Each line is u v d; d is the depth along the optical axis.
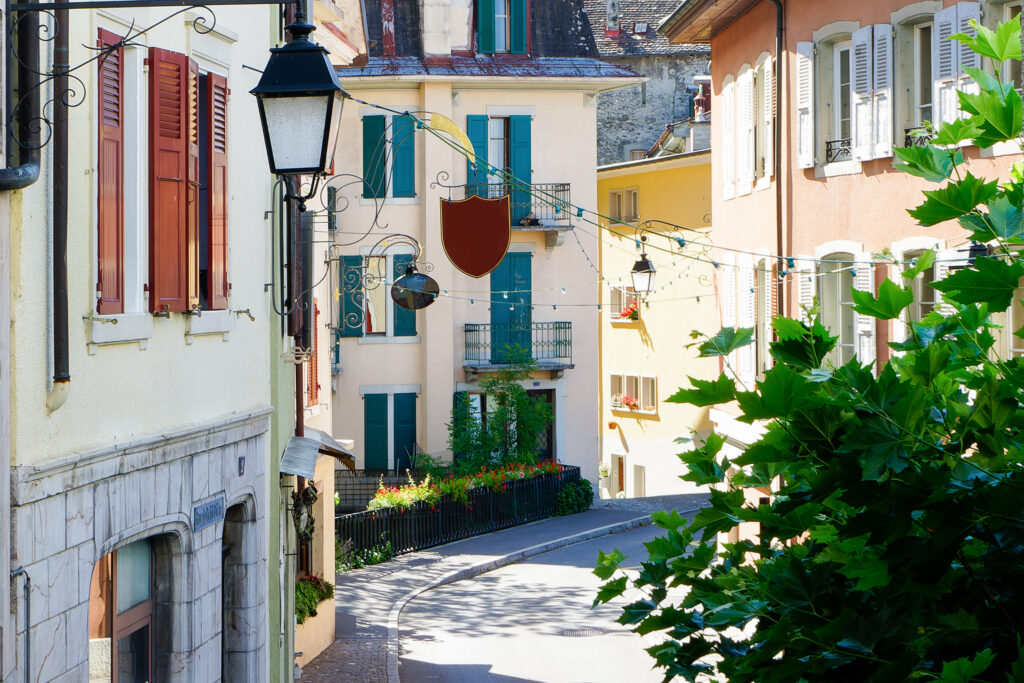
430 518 33.66
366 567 31.00
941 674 3.57
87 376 9.35
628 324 50.75
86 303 9.35
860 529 3.89
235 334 12.73
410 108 38.72
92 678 9.74
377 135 38.50
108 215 9.65
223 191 12.12
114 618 10.26
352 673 19.95
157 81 10.47
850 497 3.89
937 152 4.19
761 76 25.06
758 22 24.83
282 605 15.38
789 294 22.89
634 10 57.03
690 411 46.47
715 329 28.78
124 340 9.91
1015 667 3.34
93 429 9.44
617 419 52.28
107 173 9.66
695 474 4.73
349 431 39.16
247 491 13.00
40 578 8.40
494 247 19.66
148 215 10.46
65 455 8.84
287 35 15.50
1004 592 3.86
